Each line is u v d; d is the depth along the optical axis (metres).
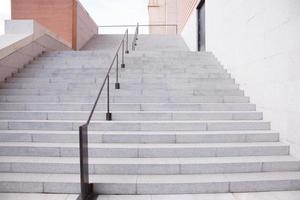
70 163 3.73
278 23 4.43
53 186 3.43
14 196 3.34
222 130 4.66
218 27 7.92
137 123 4.60
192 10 12.13
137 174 3.72
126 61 7.30
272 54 4.64
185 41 13.83
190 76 6.60
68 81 6.14
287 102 4.20
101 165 3.73
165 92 5.77
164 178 3.58
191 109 5.27
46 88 5.86
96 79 6.21
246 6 5.73
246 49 5.74
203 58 7.93
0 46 5.98
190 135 4.35
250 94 5.55
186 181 3.48
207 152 4.05
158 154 4.03
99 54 7.80
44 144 4.16
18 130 4.55
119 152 4.02
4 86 5.84
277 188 3.52
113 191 3.43
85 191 3.21
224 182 3.47
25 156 4.03
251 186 3.50
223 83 6.35
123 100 5.48
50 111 5.00
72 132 4.39
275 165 3.81
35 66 6.79
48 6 10.46
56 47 8.77
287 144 4.17
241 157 4.02
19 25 7.10
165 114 4.93
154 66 7.09
